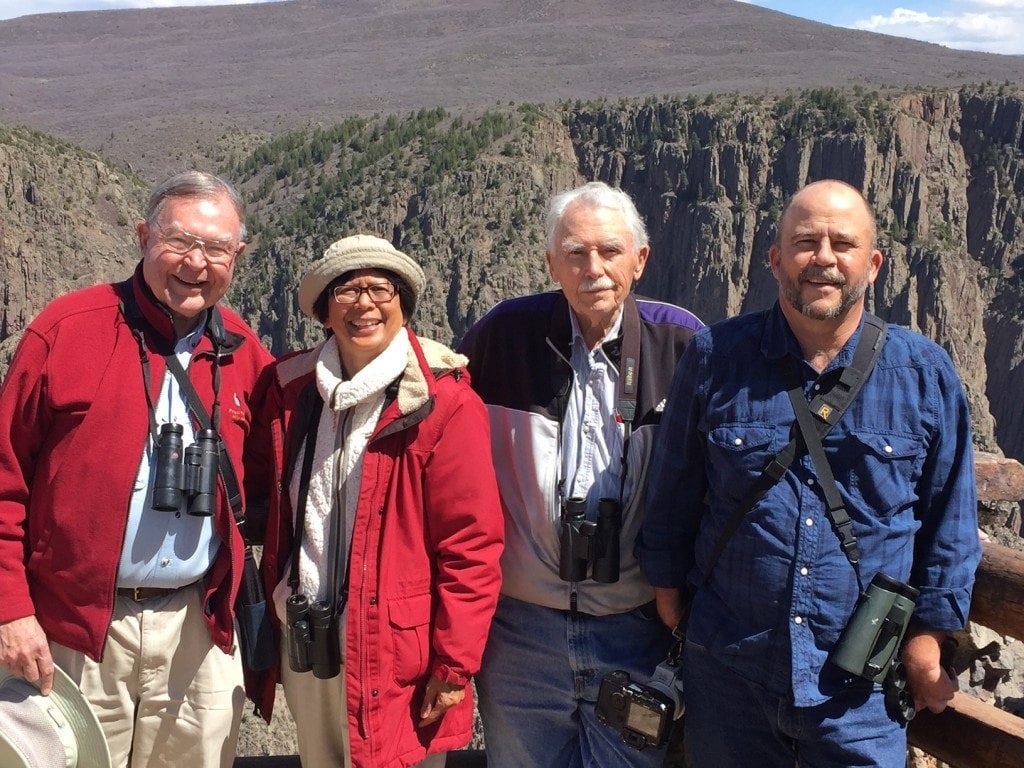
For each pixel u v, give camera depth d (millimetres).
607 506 4586
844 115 156625
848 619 3934
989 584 4258
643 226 4719
